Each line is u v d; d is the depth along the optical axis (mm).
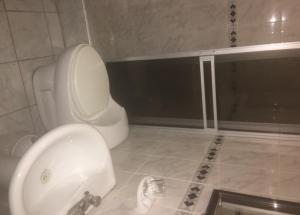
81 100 1201
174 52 1486
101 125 1292
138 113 1595
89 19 1644
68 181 907
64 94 1177
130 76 1543
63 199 831
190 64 1352
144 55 1538
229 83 1304
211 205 871
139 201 883
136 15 1507
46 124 1400
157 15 1456
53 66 1316
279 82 1212
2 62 1228
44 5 1432
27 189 759
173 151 1282
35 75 1348
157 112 1537
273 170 1032
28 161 689
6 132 1257
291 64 1165
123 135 1394
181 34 1437
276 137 1267
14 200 653
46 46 1457
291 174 996
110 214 893
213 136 1392
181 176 1061
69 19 1568
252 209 888
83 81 1210
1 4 1214
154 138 1458
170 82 1442
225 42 1364
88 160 960
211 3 1320
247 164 1094
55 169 883
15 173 669
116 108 1471
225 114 1364
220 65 1287
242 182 979
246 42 1326
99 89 1317
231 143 1294
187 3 1367
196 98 1399
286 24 1235
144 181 936
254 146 1239
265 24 1266
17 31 1293
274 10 1230
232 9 1292
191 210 868
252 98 1285
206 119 1400
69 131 815
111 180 1006
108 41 1638
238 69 1262
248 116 1320
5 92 1247
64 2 1527
